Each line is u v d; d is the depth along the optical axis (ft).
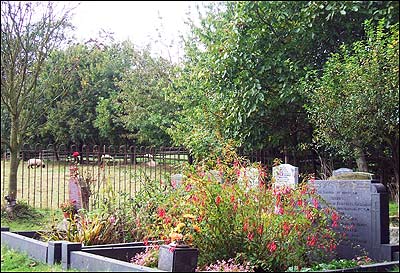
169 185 32.96
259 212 26.12
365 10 47.85
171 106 81.87
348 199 32.09
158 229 28.53
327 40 51.08
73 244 25.62
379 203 30.58
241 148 52.70
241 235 25.89
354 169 54.08
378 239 30.50
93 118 101.40
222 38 52.70
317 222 29.68
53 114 96.99
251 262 25.02
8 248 29.71
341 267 26.04
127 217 33.17
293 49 50.47
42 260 26.63
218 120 52.39
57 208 50.39
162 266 23.45
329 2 48.75
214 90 54.08
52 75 52.75
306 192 29.35
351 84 40.22
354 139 42.42
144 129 83.15
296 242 26.35
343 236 31.73
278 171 37.88
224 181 27.35
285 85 47.44
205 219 25.77
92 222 31.99
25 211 45.80
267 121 51.57
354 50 45.16
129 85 87.04
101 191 38.86
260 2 49.98
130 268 21.52
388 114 39.50
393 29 41.52
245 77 48.98
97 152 51.93
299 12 50.19
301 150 53.42
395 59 39.42
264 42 50.26
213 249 25.71
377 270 24.63
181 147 61.57
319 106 42.50
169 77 85.15
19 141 47.52
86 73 97.86
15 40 47.11
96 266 23.35
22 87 48.42
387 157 51.44
